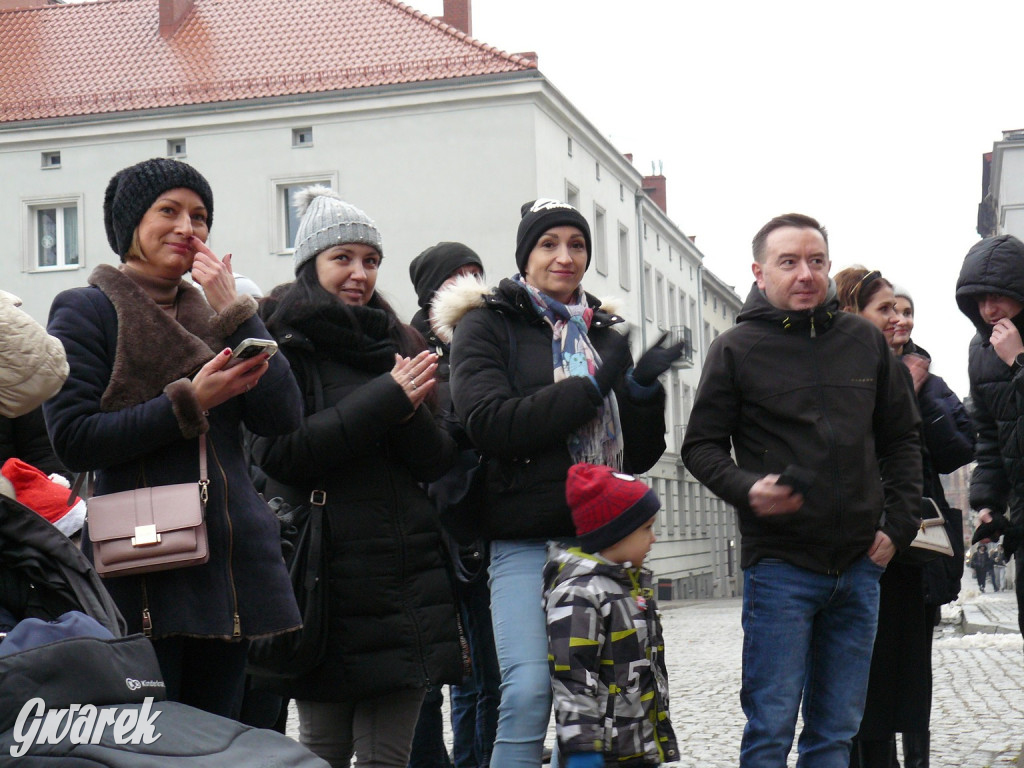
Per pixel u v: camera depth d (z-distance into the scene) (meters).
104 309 3.73
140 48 36.97
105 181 34.94
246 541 3.72
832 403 4.55
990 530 5.94
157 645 3.65
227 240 34.53
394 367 4.45
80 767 2.29
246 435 4.58
